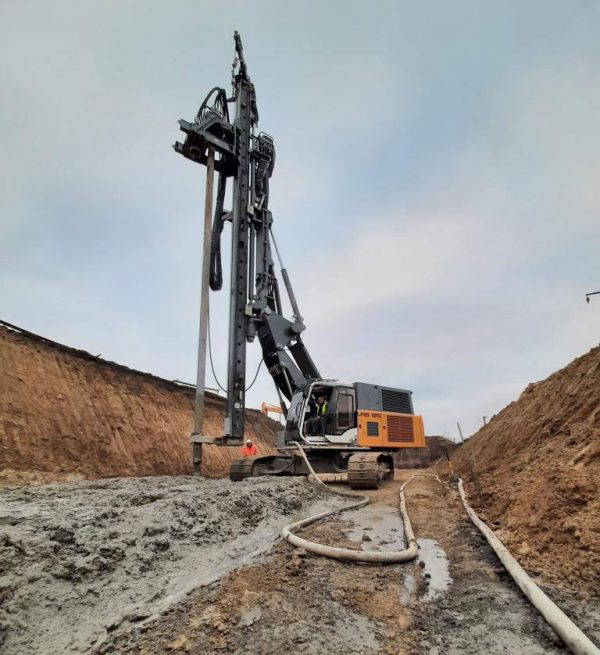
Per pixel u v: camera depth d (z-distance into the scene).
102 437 15.30
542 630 2.85
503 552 4.10
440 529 5.90
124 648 2.86
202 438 10.84
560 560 3.71
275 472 11.12
